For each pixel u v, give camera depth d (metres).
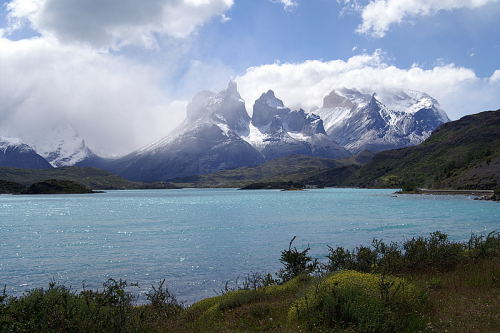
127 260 33.03
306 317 10.54
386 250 20.09
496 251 18.34
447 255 17.91
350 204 122.50
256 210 101.06
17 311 10.91
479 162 198.25
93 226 65.38
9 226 67.31
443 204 114.00
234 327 11.27
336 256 19.28
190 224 65.62
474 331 9.12
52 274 28.19
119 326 11.12
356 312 9.79
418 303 10.86
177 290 23.19
